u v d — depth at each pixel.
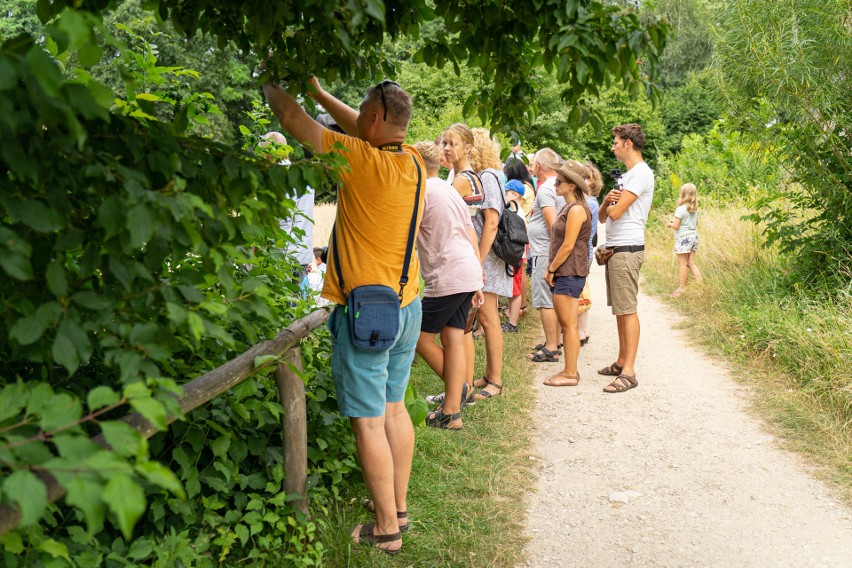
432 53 2.95
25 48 1.35
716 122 14.85
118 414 2.68
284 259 3.87
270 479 3.27
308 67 2.81
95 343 1.97
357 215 3.03
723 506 3.90
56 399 1.41
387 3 2.65
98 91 1.37
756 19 6.52
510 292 5.73
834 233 6.65
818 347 5.71
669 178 17.30
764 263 8.28
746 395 5.70
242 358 2.71
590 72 2.52
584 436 4.97
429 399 5.33
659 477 4.29
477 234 5.44
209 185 2.01
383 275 3.06
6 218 1.68
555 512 3.85
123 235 1.61
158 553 2.51
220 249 1.93
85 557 2.31
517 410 5.40
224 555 2.88
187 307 1.91
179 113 2.12
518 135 3.28
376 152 3.03
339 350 3.12
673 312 9.19
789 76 6.28
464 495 3.97
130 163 1.77
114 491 1.18
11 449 1.37
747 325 6.98
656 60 2.53
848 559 3.35
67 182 1.62
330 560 3.18
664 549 3.47
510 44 2.86
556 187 6.01
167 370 2.61
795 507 3.87
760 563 3.34
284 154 3.59
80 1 1.53
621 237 5.92
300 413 3.21
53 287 1.55
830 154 6.57
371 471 3.23
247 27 2.63
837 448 4.55
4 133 1.39
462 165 5.43
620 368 6.38
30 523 1.22
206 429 2.99
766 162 8.23
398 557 3.29
